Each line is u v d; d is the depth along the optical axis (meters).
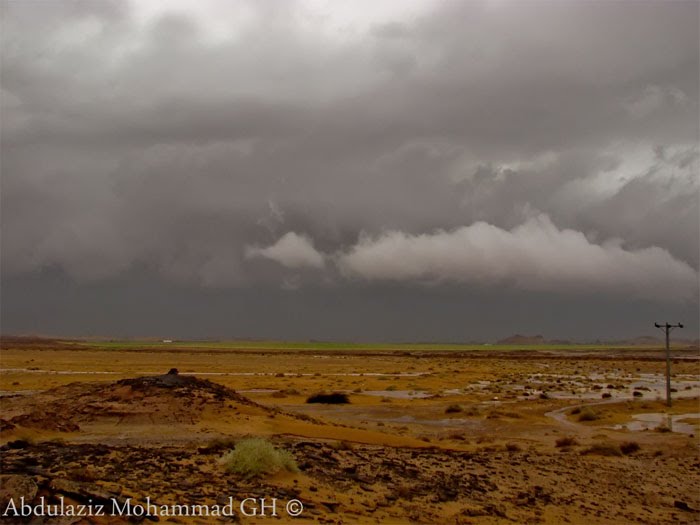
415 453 28.88
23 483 13.73
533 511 20.59
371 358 197.38
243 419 35.03
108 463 19.62
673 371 130.88
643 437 41.31
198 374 97.06
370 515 17.59
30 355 165.50
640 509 22.48
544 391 77.12
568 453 33.88
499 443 37.66
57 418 31.14
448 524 17.97
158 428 31.77
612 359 195.25
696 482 27.77
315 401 59.62
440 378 99.56
